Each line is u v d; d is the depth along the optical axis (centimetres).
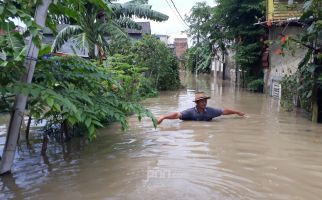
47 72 564
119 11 1623
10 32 451
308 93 984
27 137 732
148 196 438
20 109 511
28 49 502
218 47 3091
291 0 1512
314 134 782
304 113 1084
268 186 475
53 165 559
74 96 530
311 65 946
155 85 1880
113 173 520
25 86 465
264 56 1812
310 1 907
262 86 1892
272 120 950
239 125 870
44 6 507
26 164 564
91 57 1437
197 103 924
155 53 1878
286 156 609
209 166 552
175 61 2089
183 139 721
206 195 443
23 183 483
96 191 455
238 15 2114
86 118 512
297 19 1185
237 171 530
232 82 2777
